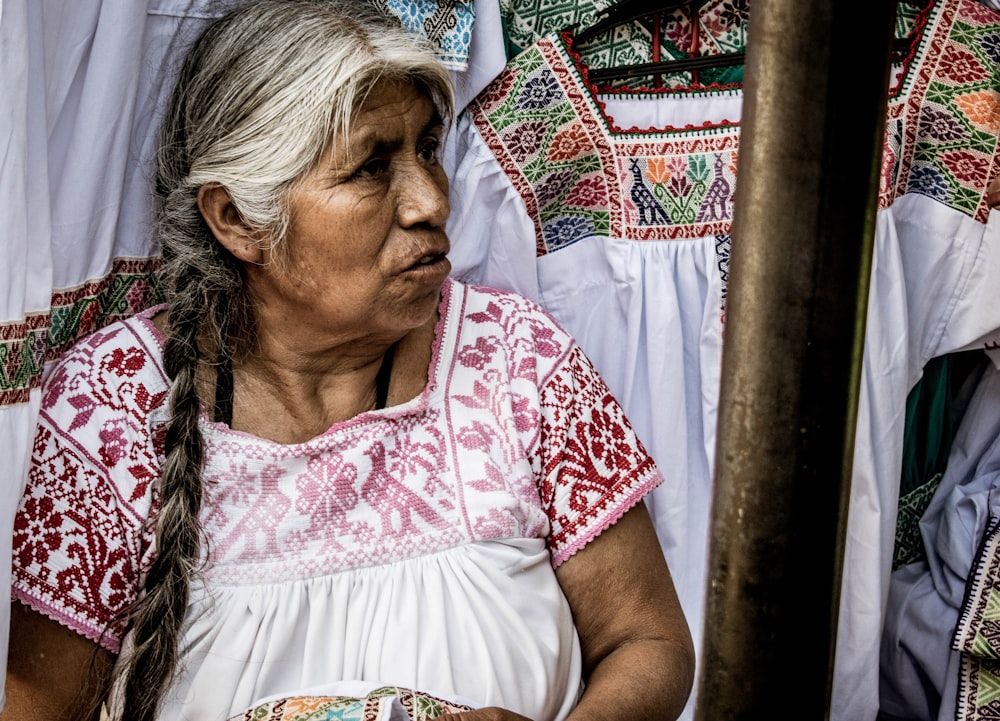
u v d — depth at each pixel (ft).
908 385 5.71
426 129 4.14
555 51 5.24
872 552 5.54
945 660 5.75
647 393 5.57
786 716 1.87
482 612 4.25
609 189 5.41
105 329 4.42
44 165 4.09
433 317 4.65
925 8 5.21
